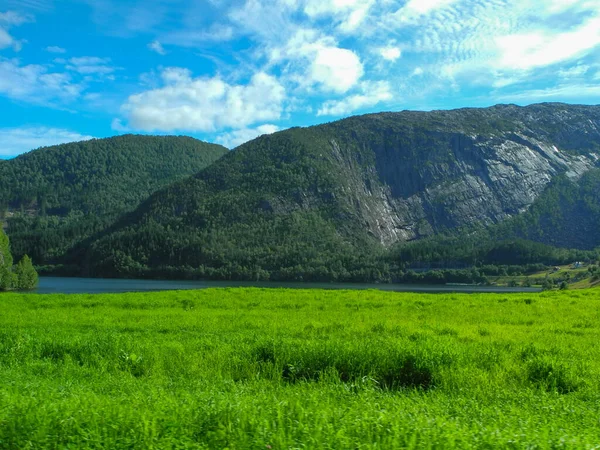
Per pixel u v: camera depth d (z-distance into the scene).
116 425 6.79
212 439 6.55
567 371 11.16
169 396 8.59
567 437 6.33
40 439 6.52
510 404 9.09
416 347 12.34
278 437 6.30
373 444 6.23
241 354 12.77
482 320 21.19
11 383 9.73
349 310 24.86
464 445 6.14
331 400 8.90
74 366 12.34
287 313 23.30
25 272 90.56
